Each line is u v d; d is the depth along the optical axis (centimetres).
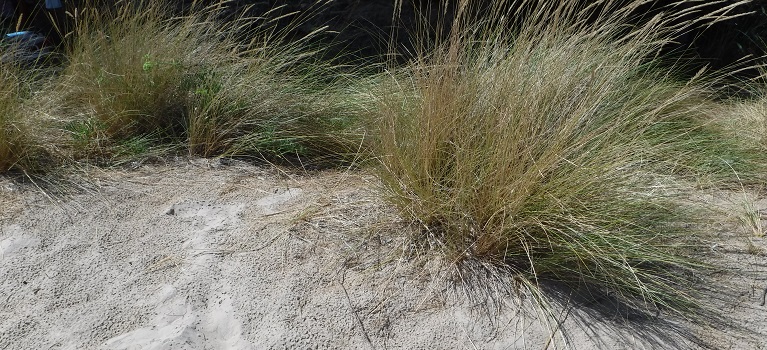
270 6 624
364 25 640
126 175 425
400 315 317
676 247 354
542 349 302
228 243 359
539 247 338
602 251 326
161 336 304
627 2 648
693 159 448
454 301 323
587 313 318
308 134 470
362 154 431
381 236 360
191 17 502
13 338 304
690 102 535
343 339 306
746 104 556
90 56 484
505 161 338
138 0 555
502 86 376
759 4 704
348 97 499
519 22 607
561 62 399
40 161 427
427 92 374
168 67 471
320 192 408
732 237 378
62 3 627
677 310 321
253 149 458
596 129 377
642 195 350
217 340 306
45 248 357
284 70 525
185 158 449
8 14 616
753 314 323
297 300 322
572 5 431
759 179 449
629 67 457
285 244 355
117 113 461
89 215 382
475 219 349
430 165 362
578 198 339
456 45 383
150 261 349
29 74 489
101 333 307
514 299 323
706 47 709
